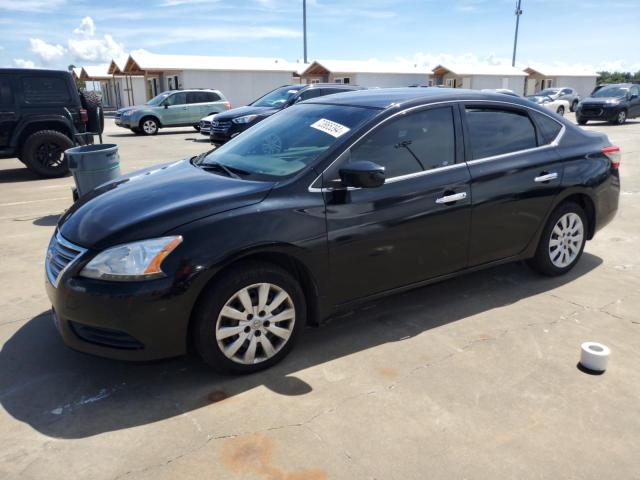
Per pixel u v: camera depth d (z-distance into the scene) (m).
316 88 14.48
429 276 3.85
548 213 4.39
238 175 3.51
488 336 3.68
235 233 2.97
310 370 3.27
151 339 2.88
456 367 3.29
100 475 2.42
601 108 21.33
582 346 3.29
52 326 3.86
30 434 2.70
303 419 2.80
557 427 2.73
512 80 45.59
